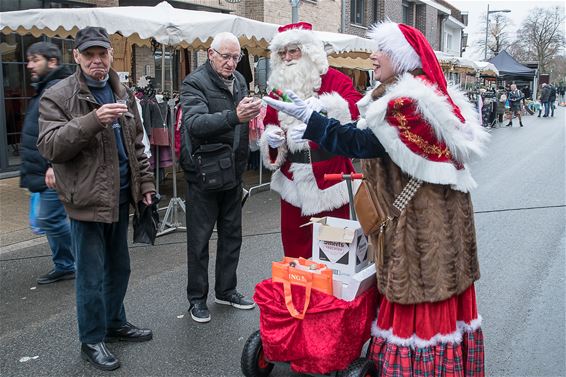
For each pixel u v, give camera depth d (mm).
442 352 2562
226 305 4195
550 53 54719
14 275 5004
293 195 3740
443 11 28609
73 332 3834
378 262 2615
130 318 4008
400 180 2559
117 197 3150
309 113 2588
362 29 19500
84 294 3223
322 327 2705
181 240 6086
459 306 2691
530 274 4836
